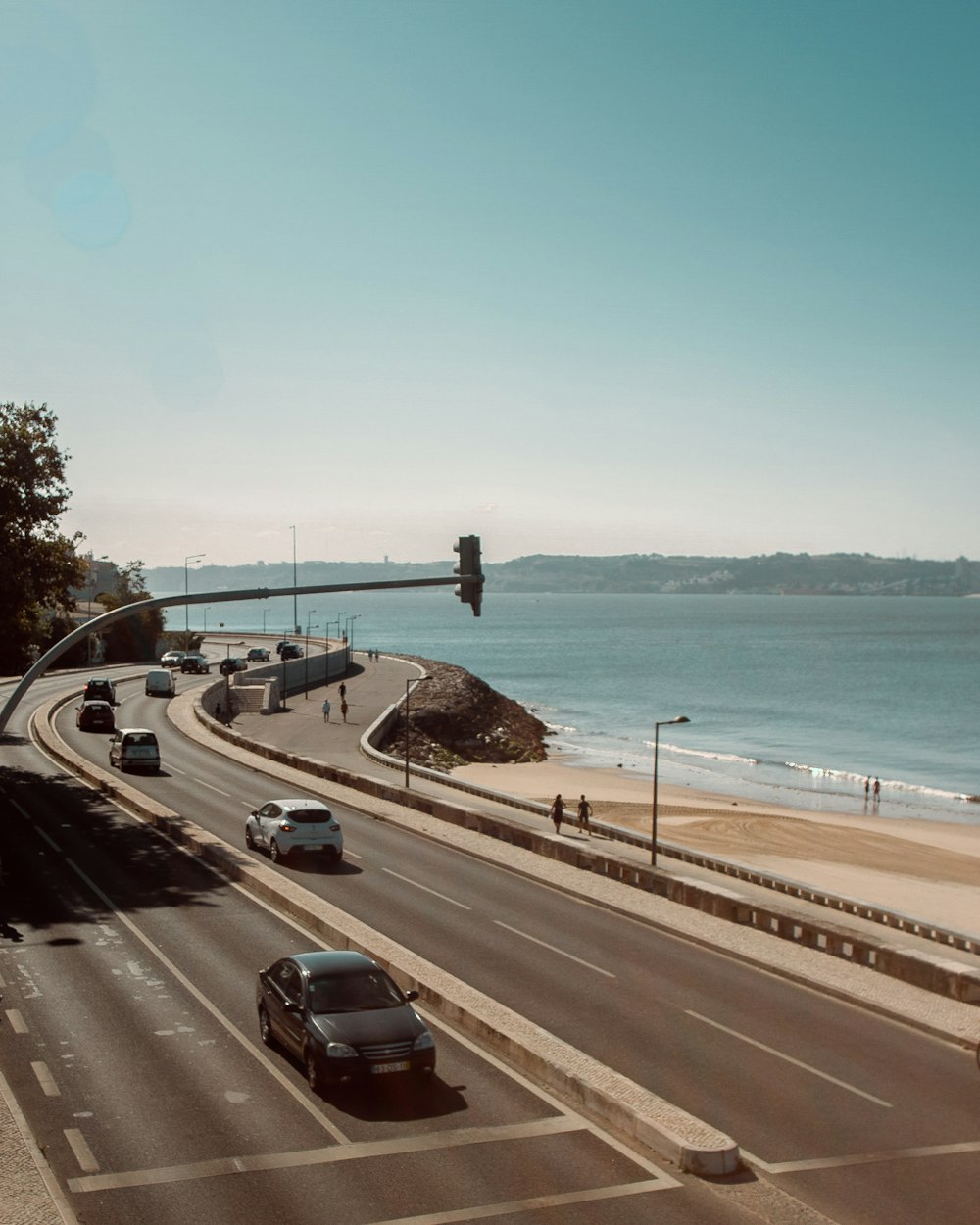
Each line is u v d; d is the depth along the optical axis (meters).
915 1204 14.60
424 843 42.50
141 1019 21.06
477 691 116.12
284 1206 14.02
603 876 36.34
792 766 105.62
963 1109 17.91
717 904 31.34
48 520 52.84
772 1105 17.86
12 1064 18.67
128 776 54.25
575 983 24.47
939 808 84.38
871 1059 20.25
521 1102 17.66
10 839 38.44
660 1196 14.58
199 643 152.75
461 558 24.03
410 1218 13.77
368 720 86.06
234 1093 17.62
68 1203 14.02
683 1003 23.39
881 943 26.36
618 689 184.12
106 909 29.47
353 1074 17.30
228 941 26.80
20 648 53.19
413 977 23.52
